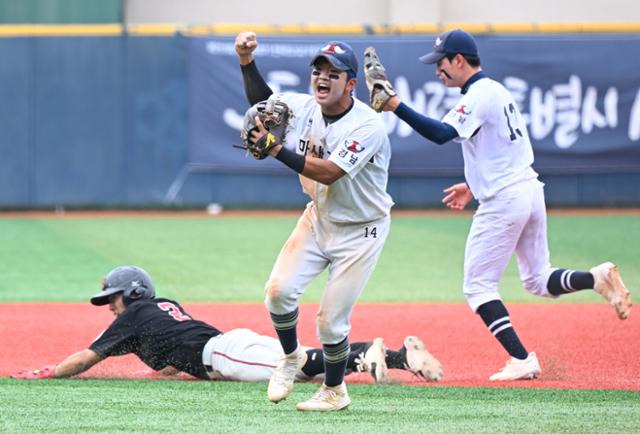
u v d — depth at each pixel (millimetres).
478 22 83000
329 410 22016
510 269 48938
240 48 22859
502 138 25938
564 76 69812
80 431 20172
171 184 70875
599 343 31406
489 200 26188
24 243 56594
